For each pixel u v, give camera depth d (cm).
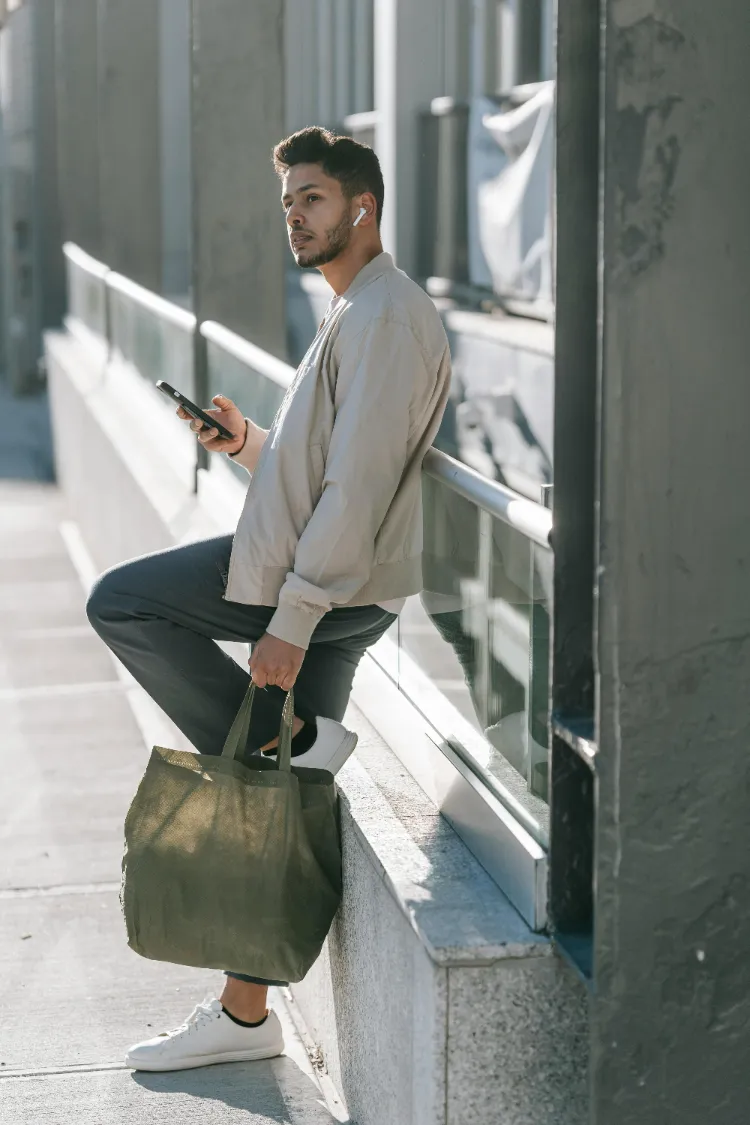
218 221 678
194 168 672
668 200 225
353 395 298
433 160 885
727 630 236
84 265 1209
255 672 306
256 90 674
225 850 320
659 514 233
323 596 301
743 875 242
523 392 716
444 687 330
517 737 282
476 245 830
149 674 342
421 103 888
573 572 255
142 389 872
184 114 1445
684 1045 246
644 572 234
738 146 225
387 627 346
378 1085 310
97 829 535
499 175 788
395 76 884
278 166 325
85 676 734
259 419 538
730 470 232
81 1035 384
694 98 223
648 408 229
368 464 298
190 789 320
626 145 223
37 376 1814
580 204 246
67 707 684
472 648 308
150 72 1184
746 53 223
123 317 959
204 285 680
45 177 1686
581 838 261
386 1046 303
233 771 319
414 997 278
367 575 305
